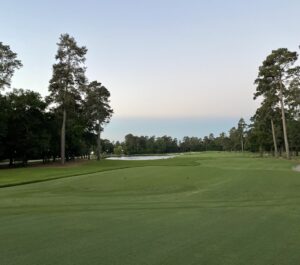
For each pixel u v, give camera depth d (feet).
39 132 188.75
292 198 43.50
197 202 41.19
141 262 19.21
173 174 78.79
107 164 164.25
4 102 171.42
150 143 596.29
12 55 159.02
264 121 216.95
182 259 19.66
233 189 52.34
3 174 97.71
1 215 33.30
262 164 117.60
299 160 149.18
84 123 224.53
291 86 165.68
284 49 165.68
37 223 29.48
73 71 171.63
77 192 52.95
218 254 20.49
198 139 645.51
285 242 22.94
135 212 34.40
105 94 241.14
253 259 19.56
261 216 31.94
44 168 138.82
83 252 21.04
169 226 27.94
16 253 20.98
